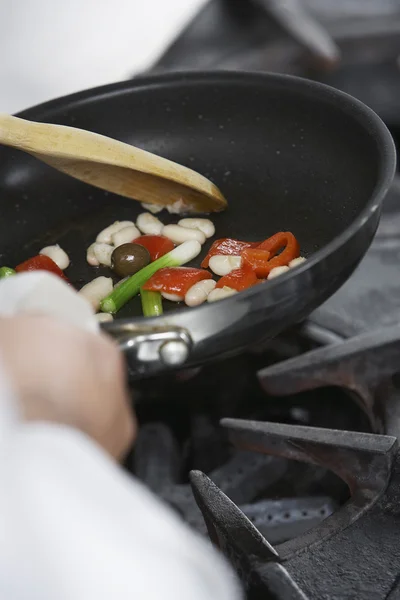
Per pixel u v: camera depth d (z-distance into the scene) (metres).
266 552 0.56
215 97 0.71
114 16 1.02
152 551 0.36
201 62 1.00
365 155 0.65
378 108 1.07
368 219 0.59
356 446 0.60
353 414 0.71
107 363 0.45
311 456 0.62
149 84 0.71
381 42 1.04
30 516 0.35
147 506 0.38
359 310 0.72
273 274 0.66
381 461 0.59
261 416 0.75
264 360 0.73
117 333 0.56
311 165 0.70
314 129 0.69
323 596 0.55
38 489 0.35
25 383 0.42
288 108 0.69
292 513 0.67
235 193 0.72
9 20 0.99
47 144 0.63
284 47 1.02
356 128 0.65
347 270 0.60
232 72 0.70
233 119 0.72
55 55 0.98
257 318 0.58
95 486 0.36
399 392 0.64
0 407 0.37
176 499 0.69
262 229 0.70
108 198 0.74
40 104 0.70
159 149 0.73
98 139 0.64
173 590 0.36
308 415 0.74
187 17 1.04
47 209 0.72
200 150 0.73
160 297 0.67
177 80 0.71
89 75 0.96
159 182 0.69
